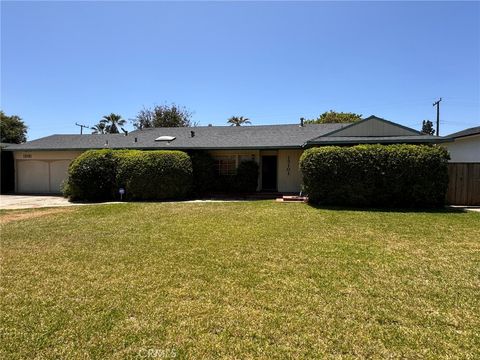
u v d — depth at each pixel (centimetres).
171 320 317
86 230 761
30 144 1902
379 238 655
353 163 1134
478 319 315
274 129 1833
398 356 255
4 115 3447
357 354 258
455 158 1652
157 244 619
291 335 288
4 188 1869
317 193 1180
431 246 591
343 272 451
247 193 1573
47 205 1306
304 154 1223
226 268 473
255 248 582
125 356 258
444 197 1102
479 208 1092
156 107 3775
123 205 1222
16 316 328
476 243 612
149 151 1484
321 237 665
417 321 311
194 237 673
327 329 297
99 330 299
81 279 435
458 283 410
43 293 388
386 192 1116
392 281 416
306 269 465
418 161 1092
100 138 1962
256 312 332
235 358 255
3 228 797
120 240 656
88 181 1427
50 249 593
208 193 1591
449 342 274
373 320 314
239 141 1614
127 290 394
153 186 1419
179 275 446
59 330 299
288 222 835
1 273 461
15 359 254
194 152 1600
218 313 331
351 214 957
